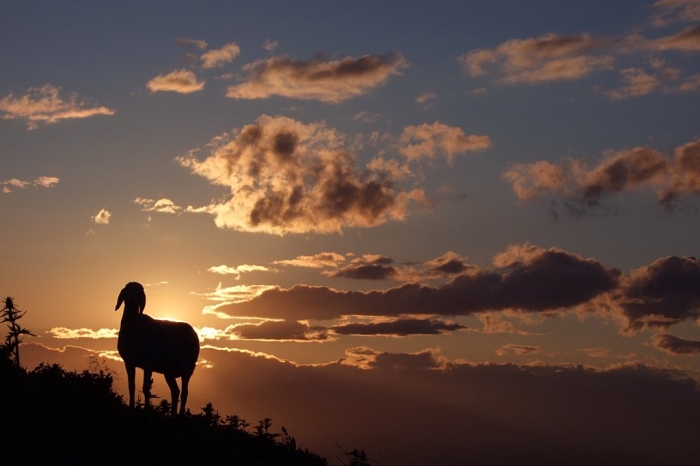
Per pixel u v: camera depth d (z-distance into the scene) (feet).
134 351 64.23
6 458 48.96
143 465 51.19
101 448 51.75
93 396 57.98
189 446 54.60
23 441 50.93
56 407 55.16
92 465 49.83
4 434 51.37
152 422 57.72
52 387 57.00
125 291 65.41
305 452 61.52
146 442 53.78
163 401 62.13
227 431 60.08
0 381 56.95
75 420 54.54
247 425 62.80
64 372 60.75
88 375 59.98
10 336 60.23
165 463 52.31
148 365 64.28
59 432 52.65
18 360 60.13
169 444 54.44
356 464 59.93
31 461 49.03
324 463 60.75
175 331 65.62
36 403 55.06
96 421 55.21
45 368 60.85
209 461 54.13
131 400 60.70
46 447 50.60
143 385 63.87
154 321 65.31
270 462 57.77
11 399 54.95
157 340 64.49
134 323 64.59
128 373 65.05
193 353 66.59
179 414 60.80
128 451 52.47
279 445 61.26
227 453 55.62
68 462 49.65
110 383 60.95
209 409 62.34
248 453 57.57
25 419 53.16
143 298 65.67
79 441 52.06
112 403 58.59
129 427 55.77
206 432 57.52
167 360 65.21
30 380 58.13
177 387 66.64
